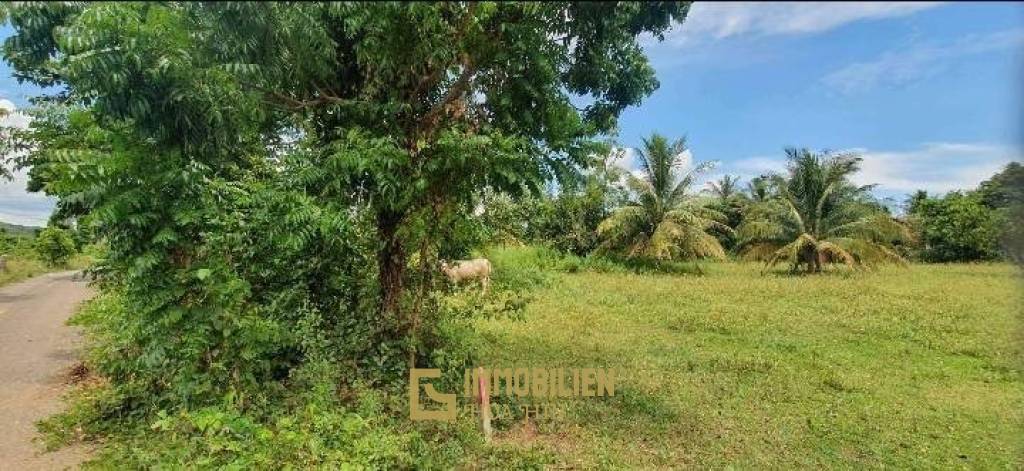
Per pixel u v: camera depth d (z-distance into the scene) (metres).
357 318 6.08
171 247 4.93
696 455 4.72
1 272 18.98
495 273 8.75
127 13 4.02
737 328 9.47
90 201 4.75
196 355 4.95
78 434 4.91
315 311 5.86
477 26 5.11
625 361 7.33
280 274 5.94
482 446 4.65
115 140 4.58
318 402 4.86
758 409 5.79
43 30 4.76
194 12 4.01
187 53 4.18
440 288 6.34
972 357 7.86
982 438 5.12
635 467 4.48
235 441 4.32
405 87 5.82
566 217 22.78
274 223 5.18
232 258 5.32
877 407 5.89
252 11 4.03
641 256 22.03
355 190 5.83
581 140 6.05
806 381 6.71
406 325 6.04
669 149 22.64
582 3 4.57
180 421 4.68
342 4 4.33
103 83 4.13
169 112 4.54
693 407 5.76
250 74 4.47
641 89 6.11
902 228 21.05
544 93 5.80
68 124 5.90
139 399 5.34
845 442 5.05
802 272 20.64
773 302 12.25
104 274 5.85
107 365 5.80
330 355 5.53
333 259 6.17
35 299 14.11
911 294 13.30
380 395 5.36
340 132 5.61
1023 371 6.45
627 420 5.36
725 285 15.20
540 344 8.11
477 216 6.78
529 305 11.23
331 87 5.83
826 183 21.00
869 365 7.43
